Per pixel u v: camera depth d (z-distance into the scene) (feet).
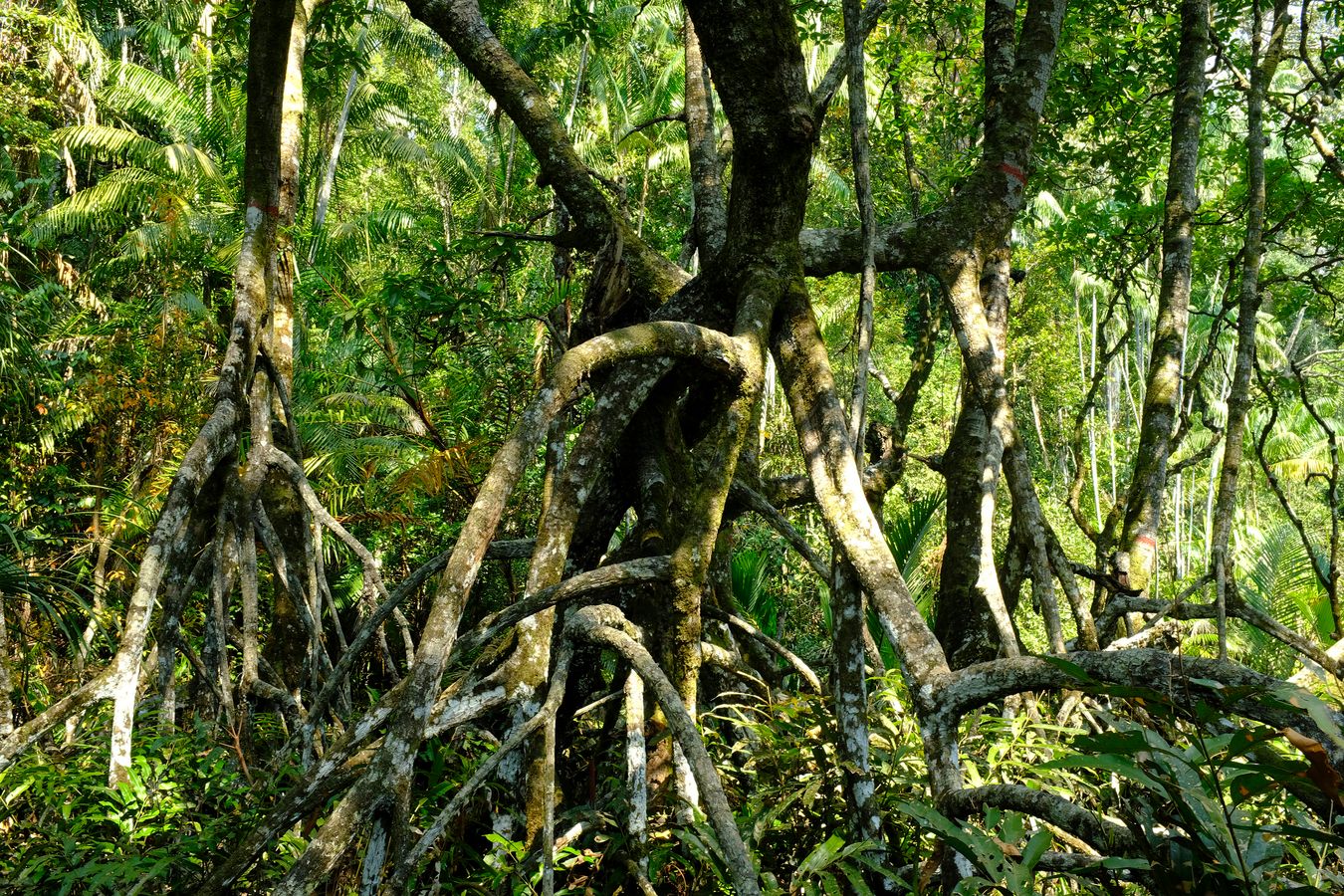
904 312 58.49
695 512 11.25
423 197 75.00
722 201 17.34
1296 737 5.67
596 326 15.93
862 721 10.85
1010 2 14.99
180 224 39.24
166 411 29.04
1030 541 12.03
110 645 20.10
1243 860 6.27
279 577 15.53
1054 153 24.67
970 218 14.14
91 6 60.90
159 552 11.00
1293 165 24.35
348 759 9.30
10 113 38.99
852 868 9.46
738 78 11.87
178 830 11.44
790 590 36.19
